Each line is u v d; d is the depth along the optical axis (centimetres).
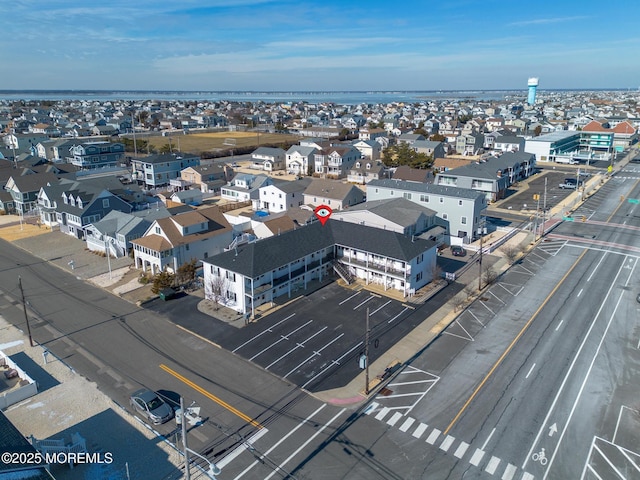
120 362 3928
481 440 3009
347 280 5381
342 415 3272
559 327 4447
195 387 3594
